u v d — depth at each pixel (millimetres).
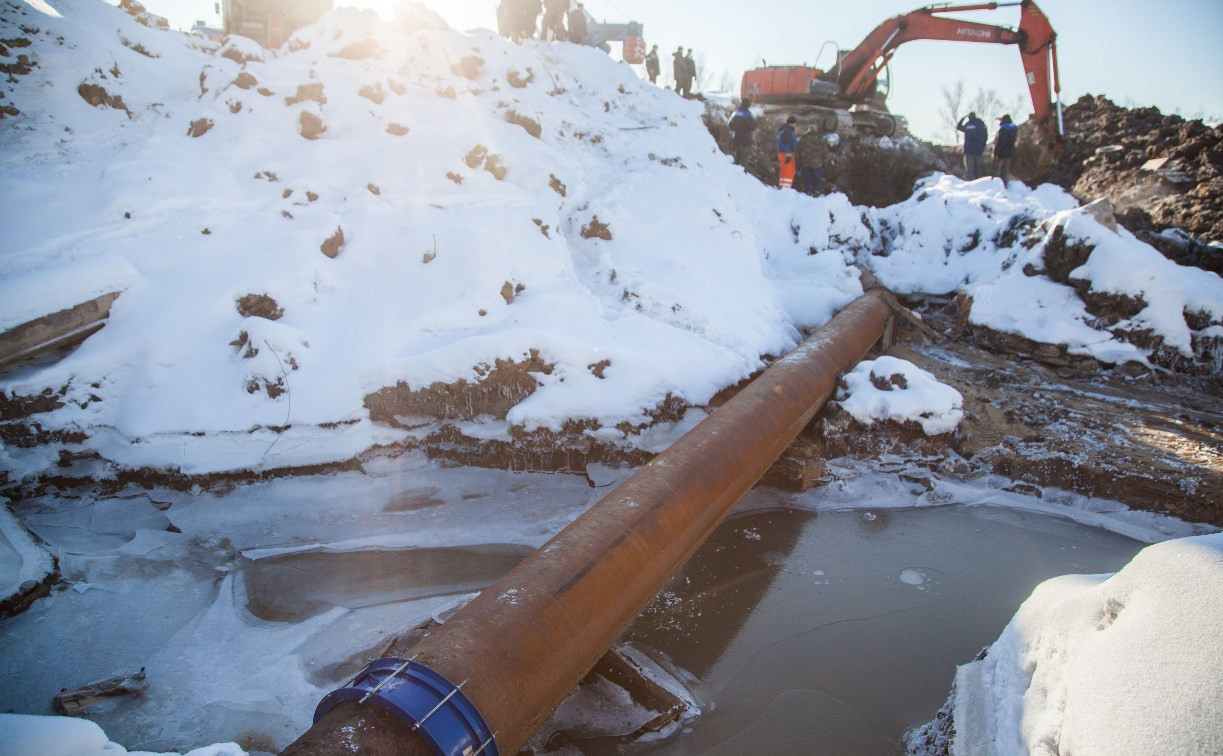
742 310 8578
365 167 8125
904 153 19500
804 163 14648
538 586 3238
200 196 7324
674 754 3668
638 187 9734
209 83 8695
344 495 5879
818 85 18734
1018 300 9984
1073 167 18406
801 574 5285
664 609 4820
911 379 6918
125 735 3531
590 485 6211
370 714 2520
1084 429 7258
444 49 11078
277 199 7602
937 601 4992
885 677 4238
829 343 7285
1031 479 6535
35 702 3719
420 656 2770
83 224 6742
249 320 6172
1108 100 20484
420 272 7121
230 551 5152
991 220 11820
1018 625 3350
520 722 2855
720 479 4551
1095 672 2568
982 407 7820
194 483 5727
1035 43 16922
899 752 3697
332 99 8789
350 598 4734
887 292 9969
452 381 6336
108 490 5691
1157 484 6082
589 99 12766
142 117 8602
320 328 6578
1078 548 5715
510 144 9406
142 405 5879
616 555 3582
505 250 7414
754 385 5883
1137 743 2203
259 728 3609
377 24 10562
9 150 7426
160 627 4348
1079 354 9188
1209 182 13750
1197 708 2121
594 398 6480
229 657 4137
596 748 3678
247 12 13023
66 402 5820
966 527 6004
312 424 6023
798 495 6367
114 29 9406
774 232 11898
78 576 4723
